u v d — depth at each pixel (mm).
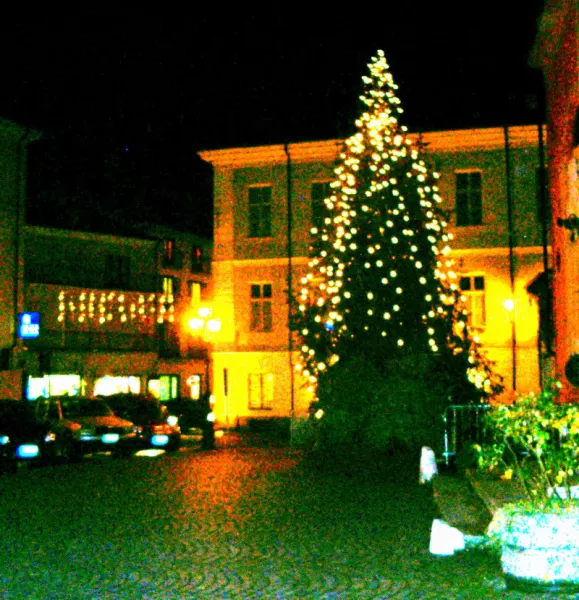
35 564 10156
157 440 28234
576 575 8234
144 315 48781
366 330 23828
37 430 23438
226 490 17031
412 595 8398
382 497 15547
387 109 25031
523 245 34312
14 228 37031
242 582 9141
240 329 37875
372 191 24156
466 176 35250
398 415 22281
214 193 38594
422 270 24438
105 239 46688
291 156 37250
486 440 15648
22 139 37219
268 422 36938
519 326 34094
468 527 11070
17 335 36906
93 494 16844
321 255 25484
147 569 9836
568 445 8898
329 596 8461
